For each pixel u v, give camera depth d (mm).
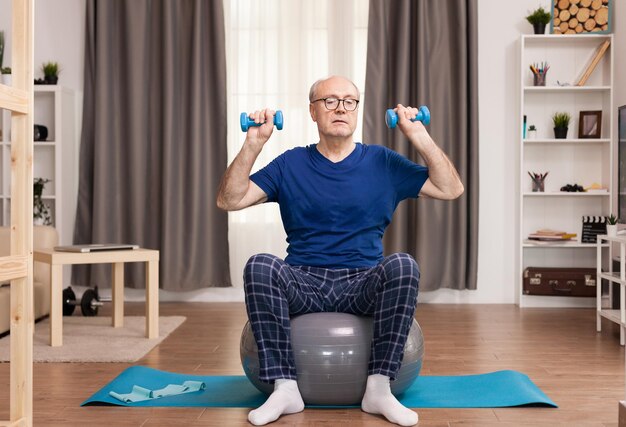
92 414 2389
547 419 2322
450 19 5086
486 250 5223
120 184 5211
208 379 2889
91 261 3584
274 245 5254
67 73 5328
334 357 2359
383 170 2580
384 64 5059
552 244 4922
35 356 3268
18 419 2000
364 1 5207
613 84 4961
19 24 2025
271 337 2355
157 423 2285
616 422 2291
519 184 5082
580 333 3996
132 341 3643
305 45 5203
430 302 5223
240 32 5238
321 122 2545
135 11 5145
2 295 3707
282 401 2311
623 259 3672
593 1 5039
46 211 5141
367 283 2424
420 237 5059
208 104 5172
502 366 3133
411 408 2445
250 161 2439
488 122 5199
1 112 5117
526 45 5160
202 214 5168
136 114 5145
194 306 5035
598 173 5156
